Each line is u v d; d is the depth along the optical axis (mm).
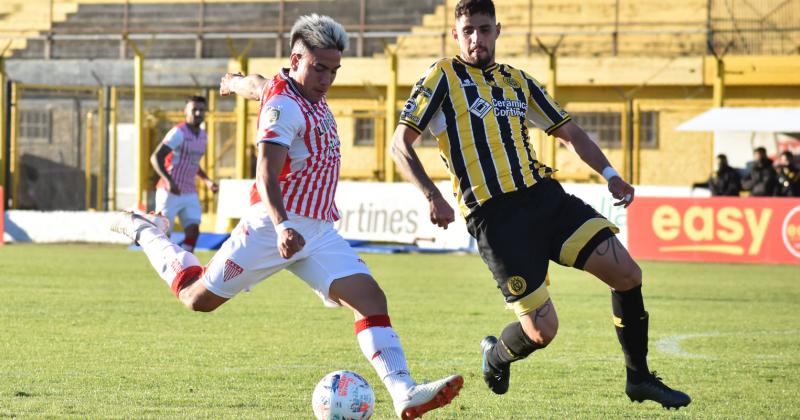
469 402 16406
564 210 14781
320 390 13281
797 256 50469
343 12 81000
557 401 16578
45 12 87062
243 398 16297
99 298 32406
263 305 31453
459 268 47906
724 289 38219
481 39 15062
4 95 68562
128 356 20672
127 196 86000
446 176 77500
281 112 13125
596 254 14508
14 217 67875
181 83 75688
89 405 15508
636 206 53812
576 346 23141
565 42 78625
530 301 14547
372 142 78500
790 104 67688
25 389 16844
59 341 22766
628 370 15195
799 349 22984
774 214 50969
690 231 52656
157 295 33531
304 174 13531
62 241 67000
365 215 59125
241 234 13828
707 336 25234
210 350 21719
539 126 15875
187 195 43406
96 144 87562
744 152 68938
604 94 69875
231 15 83375
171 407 15477
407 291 36625
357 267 13766
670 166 76562
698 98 69125
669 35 76812
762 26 74938
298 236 12797
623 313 14859
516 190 14695
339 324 26703
